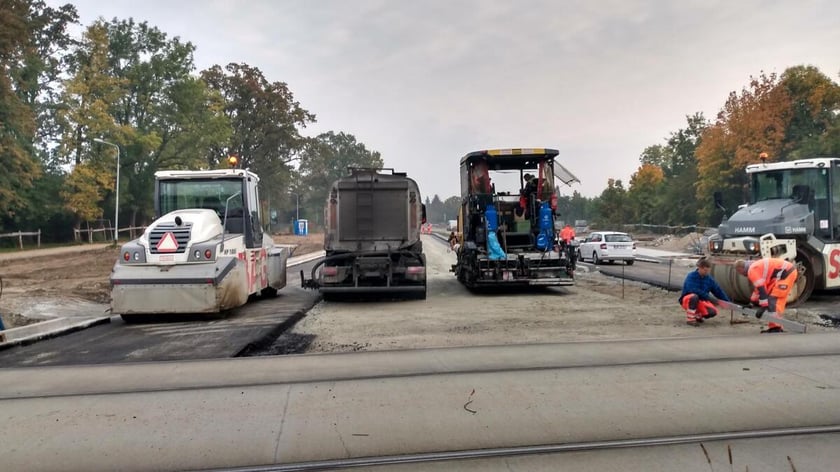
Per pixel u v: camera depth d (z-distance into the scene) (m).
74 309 13.56
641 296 14.66
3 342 8.68
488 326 10.27
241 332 9.66
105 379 6.72
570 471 4.25
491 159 16.36
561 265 15.46
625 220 64.00
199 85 54.62
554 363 7.15
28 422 5.34
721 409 5.47
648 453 4.55
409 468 4.34
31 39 40.81
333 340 9.20
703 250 28.14
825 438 4.80
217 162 67.56
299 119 72.69
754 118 39.34
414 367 7.07
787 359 7.20
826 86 39.06
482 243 15.70
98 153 45.56
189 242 10.90
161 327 10.49
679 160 70.31
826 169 12.80
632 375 6.57
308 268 26.98
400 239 13.98
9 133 39.34
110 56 51.97
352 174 14.00
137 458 4.56
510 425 5.14
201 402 5.83
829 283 12.46
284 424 5.22
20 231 45.31
